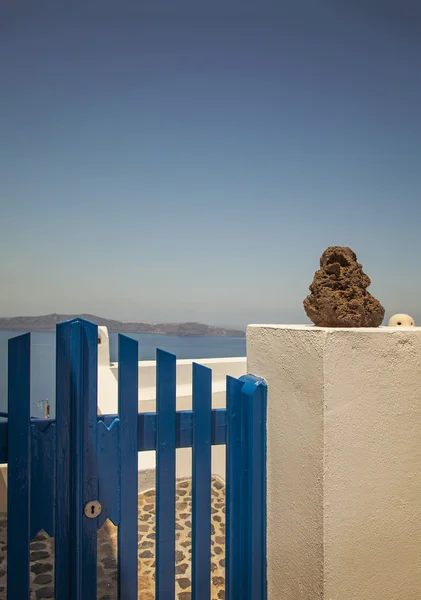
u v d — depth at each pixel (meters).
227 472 2.41
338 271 2.34
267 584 2.42
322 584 1.92
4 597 2.90
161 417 2.27
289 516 2.18
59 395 2.12
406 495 2.10
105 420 2.21
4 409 2.12
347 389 1.95
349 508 1.96
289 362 2.17
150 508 4.27
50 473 2.12
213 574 3.22
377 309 2.30
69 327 2.12
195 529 2.35
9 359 2.03
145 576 3.18
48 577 3.15
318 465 1.94
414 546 2.13
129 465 2.21
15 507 2.03
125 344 2.21
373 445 2.01
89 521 2.14
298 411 2.09
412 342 2.11
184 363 7.22
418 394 2.12
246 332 2.70
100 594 2.95
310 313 2.38
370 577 2.02
